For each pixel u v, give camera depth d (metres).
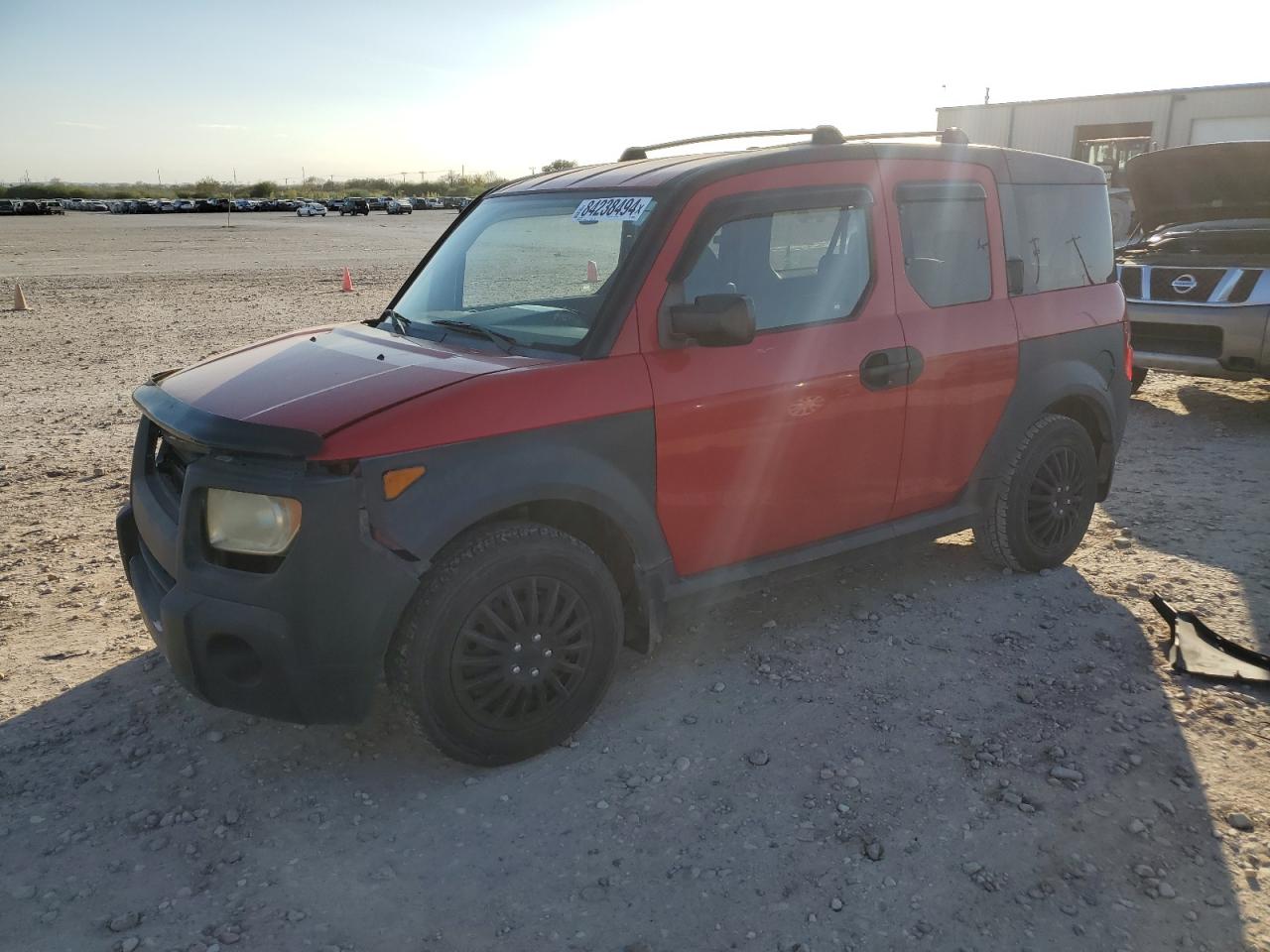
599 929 2.58
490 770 3.29
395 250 33.94
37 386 10.00
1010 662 3.92
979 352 4.21
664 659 4.00
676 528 3.52
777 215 3.67
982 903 2.64
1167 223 9.44
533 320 3.56
